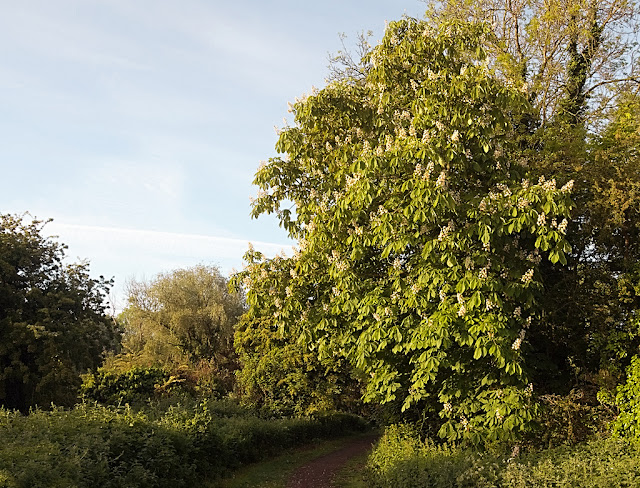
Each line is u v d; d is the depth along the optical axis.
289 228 11.88
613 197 9.39
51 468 8.05
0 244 25.00
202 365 36.50
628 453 7.55
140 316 41.72
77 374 25.72
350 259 9.65
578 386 10.38
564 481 6.35
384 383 9.28
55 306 24.95
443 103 9.20
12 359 23.23
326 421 27.70
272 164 11.80
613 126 11.44
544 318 10.44
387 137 9.81
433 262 8.88
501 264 8.62
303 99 11.27
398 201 8.89
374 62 10.70
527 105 9.35
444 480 7.45
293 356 26.59
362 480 14.17
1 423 9.85
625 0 13.77
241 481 15.02
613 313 9.82
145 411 17.97
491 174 9.52
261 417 25.22
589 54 14.02
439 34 10.43
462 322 8.22
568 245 7.86
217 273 45.03
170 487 11.49
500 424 8.42
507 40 14.69
